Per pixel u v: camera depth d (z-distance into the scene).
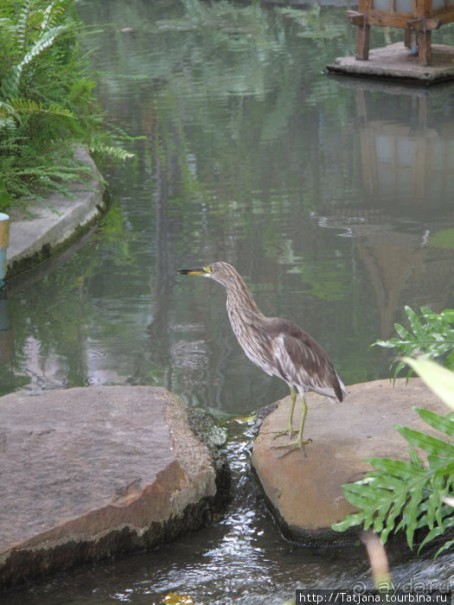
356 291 8.26
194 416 5.98
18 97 11.06
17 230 9.69
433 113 14.72
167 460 5.09
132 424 5.45
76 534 4.71
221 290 8.59
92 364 7.17
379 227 9.89
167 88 17.11
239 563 4.73
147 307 8.27
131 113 15.34
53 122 11.45
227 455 5.69
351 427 5.41
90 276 9.03
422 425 5.37
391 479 4.53
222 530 5.04
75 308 8.29
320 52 19.84
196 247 9.59
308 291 8.30
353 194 11.04
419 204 10.57
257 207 10.73
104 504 4.79
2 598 4.52
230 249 9.46
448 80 16.97
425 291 8.18
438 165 12.04
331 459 5.09
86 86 12.40
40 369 7.13
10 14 12.09
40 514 4.73
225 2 26.92
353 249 9.27
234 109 15.33
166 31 23.28
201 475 5.12
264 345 5.14
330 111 15.05
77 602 4.49
